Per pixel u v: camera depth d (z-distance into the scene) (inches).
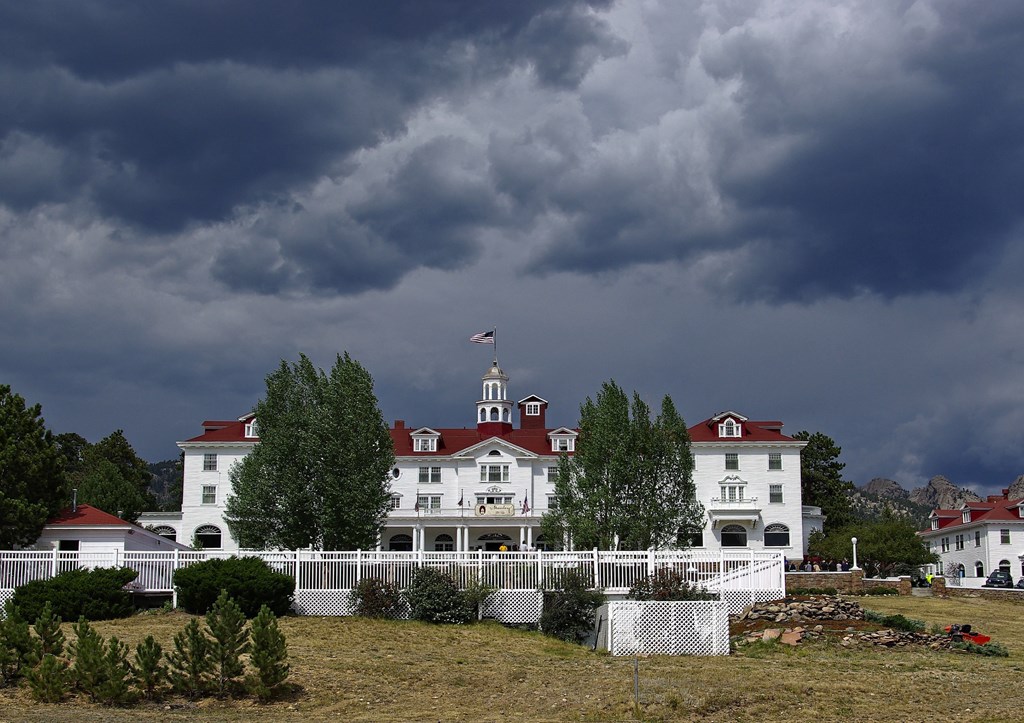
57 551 1641.2
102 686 1039.6
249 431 3774.6
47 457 1990.7
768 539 3713.1
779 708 1049.5
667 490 2440.9
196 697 1074.1
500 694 1119.0
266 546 2149.4
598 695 1095.6
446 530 3607.3
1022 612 2102.6
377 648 1344.7
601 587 1681.8
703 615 1390.3
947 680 1181.7
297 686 1119.0
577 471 2464.3
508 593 1635.1
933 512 4717.0
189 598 1537.9
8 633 1115.9
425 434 3818.9
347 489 2113.7
